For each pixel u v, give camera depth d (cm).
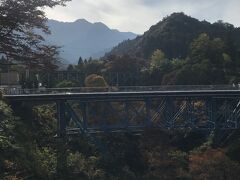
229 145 8044
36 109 7444
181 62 14938
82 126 7344
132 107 8006
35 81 10612
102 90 7844
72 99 7231
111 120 8388
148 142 7506
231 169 6694
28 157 4844
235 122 8175
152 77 15238
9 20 3925
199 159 6819
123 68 17175
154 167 7156
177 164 7088
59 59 4731
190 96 7875
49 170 5400
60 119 7169
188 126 7944
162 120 7794
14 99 6844
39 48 4247
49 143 6538
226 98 8200
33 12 4034
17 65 4472
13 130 5159
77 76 15112
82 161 6388
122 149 7631
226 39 15912
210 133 8438
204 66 13175
